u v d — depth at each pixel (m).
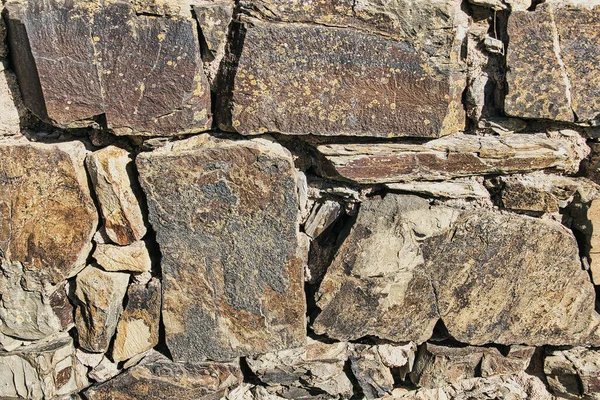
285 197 1.11
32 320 1.15
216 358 1.18
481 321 1.22
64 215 1.10
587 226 1.19
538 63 1.11
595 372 1.25
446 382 1.26
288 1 1.05
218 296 1.15
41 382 1.16
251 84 1.07
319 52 1.06
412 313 1.21
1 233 1.10
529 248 1.19
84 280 1.14
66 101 1.05
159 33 1.04
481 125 1.15
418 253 1.18
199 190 1.09
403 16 1.06
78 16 1.01
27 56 1.03
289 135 1.12
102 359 1.20
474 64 1.12
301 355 1.21
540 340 1.25
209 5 1.05
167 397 1.19
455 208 1.18
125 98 1.06
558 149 1.15
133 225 1.11
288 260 1.14
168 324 1.16
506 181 1.17
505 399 1.28
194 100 1.07
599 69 1.12
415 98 1.10
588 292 1.22
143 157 1.07
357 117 1.10
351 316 1.20
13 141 1.08
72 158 1.08
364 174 1.13
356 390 1.27
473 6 1.11
